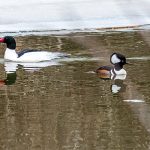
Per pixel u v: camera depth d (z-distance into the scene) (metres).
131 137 12.53
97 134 12.75
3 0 33.62
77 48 23.28
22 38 25.94
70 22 28.66
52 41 25.00
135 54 21.55
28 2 32.97
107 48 22.88
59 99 15.73
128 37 25.19
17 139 12.59
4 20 29.12
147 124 13.34
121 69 18.56
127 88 16.92
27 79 18.45
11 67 20.62
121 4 32.47
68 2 32.88
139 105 14.95
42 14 30.09
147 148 11.80
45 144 12.25
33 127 13.45
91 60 20.94
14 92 16.73
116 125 13.39
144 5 32.25
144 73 18.73
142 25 28.05
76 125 13.42
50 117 14.07
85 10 30.92
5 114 14.50
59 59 21.45
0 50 24.36
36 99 15.80
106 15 30.02
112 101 15.37
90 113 14.34
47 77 18.61
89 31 26.97
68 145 12.13
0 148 12.02
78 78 18.23
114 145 12.06
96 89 16.81
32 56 21.50
